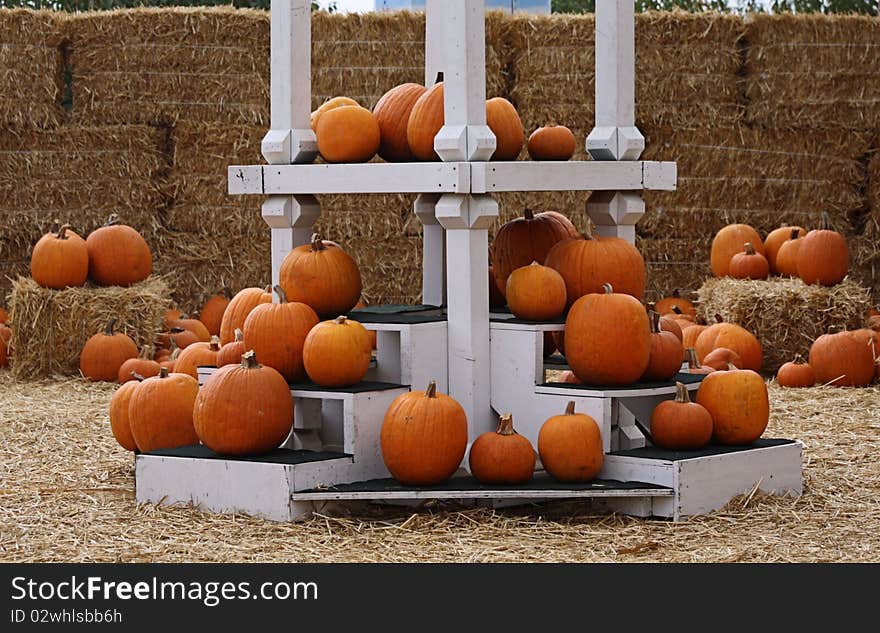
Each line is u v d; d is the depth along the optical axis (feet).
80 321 31.55
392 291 38.32
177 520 16.70
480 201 17.75
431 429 16.63
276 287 18.47
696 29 37.65
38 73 36.81
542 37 37.63
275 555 15.07
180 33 37.35
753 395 17.95
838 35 37.83
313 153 19.52
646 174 19.44
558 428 16.96
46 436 23.82
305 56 19.39
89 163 37.35
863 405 26.78
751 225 38.37
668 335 18.45
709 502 17.08
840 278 32.53
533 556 14.98
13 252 37.32
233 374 17.21
